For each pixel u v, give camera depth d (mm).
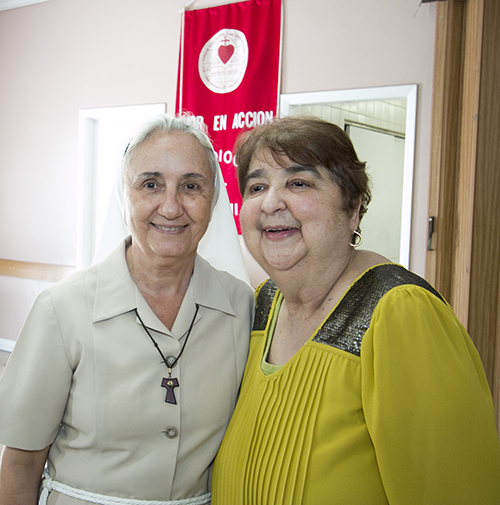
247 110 3701
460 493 737
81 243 4492
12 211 4906
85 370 990
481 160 2055
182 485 1007
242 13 3701
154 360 1007
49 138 4672
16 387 988
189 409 1018
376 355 802
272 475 887
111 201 1449
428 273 2611
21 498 1009
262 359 1040
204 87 3863
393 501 775
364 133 4648
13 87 4828
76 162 4543
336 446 825
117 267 1070
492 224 2061
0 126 4918
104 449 979
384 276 904
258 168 951
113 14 4293
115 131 4457
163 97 4094
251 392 1028
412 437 766
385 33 3266
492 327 2049
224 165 3793
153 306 1070
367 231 4770
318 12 3473
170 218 985
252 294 1273
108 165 4500
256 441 939
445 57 2465
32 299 4746
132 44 4219
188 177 1007
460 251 2215
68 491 985
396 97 3270
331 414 841
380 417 779
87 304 1021
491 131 2047
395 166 5012
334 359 870
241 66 3711
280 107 3623
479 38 2053
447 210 2520
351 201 932
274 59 3607
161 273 1049
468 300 2057
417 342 789
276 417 921
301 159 888
